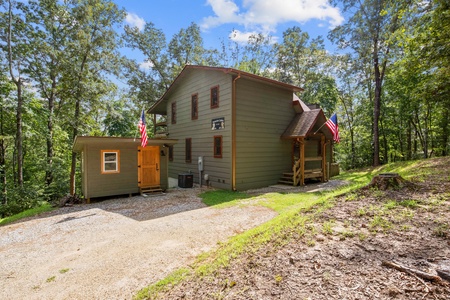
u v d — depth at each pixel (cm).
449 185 465
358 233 315
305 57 2448
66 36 1481
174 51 2341
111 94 1795
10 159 1722
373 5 1459
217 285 270
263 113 1154
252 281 253
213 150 1166
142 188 1023
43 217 729
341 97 2347
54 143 1742
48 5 1388
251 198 870
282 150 1238
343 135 2459
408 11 1042
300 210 467
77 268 402
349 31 1582
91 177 916
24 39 1373
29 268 412
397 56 1474
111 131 2522
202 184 1240
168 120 1620
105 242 511
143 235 539
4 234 590
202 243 478
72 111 1681
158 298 289
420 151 2058
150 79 2328
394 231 307
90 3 1446
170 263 400
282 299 212
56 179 1546
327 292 209
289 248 306
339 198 481
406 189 464
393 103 1734
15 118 1402
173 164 1549
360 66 1653
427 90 979
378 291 200
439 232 285
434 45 848
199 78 1274
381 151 2142
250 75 1039
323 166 1258
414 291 193
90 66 1583
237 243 393
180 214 696
